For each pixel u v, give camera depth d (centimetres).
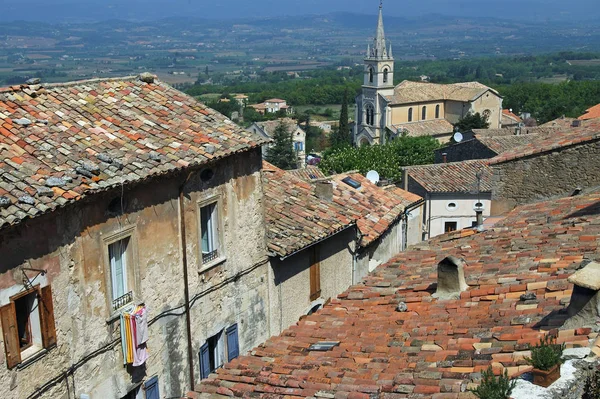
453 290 1256
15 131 1447
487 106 11056
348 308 1352
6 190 1239
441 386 878
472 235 1689
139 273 1543
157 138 1670
